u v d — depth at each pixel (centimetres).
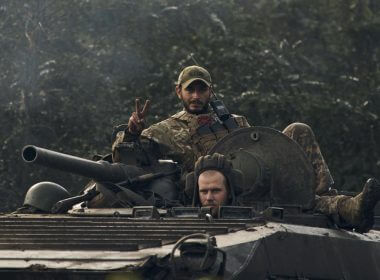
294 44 4662
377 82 4641
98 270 1568
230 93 4188
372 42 4762
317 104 4288
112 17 4294
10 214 2078
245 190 2058
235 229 1769
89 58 4216
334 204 2075
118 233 1755
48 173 3966
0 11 4212
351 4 4778
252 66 4312
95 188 2098
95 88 4175
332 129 4325
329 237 1925
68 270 1580
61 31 4244
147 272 1593
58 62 4169
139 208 1884
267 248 1728
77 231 1767
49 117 4128
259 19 4659
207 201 1930
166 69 4234
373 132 4416
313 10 4794
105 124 4119
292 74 4478
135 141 2084
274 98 4194
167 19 4369
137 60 4253
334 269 1908
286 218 1991
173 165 2116
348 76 4591
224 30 4400
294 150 2117
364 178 4362
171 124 2267
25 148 1853
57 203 2067
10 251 1702
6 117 4109
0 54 4169
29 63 4156
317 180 2234
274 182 2106
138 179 2062
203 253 1573
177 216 1888
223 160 1939
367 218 2062
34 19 4203
